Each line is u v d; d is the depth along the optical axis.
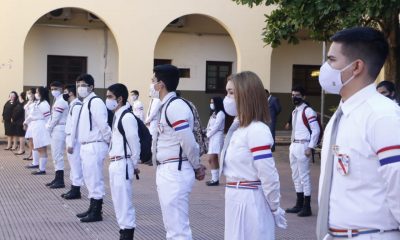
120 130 7.38
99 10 21.94
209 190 12.43
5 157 17.31
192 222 9.21
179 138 5.85
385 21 11.81
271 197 4.61
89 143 8.90
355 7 10.11
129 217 7.38
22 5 21.09
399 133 2.89
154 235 8.16
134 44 22.33
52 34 23.17
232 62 25.38
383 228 2.97
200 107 25.06
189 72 24.91
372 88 3.11
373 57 3.10
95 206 8.95
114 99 7.44
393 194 2.88
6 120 18.80
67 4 21.61
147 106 22.52
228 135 4.87
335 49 3.17
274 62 25.53
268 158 4.56
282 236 8.30
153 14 22.47
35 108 13.89
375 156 2.96
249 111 4.66
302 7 10.81
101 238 7.90
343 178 3.07
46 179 13.24
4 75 21.00
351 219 3.03
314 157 18.50
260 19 23.47
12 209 9.84
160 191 5.96
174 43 24.64
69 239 7.84
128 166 7.38
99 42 23.81
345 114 3.10
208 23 24.89
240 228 4.66
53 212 9.62
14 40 21.06
